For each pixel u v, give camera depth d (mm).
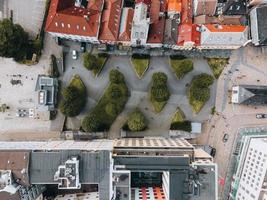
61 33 112875
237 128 123875
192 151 103250
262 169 102000
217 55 122625
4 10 123812
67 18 108312
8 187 96625
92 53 123062
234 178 121250
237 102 119188
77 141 119062
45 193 121188
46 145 108062
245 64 123250
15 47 116000
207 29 111312
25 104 123812
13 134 124125
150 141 114500
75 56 122500
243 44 115188
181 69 117688
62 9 108500
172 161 100125
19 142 115875
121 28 113000
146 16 112500
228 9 115000
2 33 111750
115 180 98312
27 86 123750
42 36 122625
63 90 118375
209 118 123750
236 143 123812
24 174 97812
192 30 111375
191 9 115438
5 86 123812
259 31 114250
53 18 108688
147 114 123625
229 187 124438
